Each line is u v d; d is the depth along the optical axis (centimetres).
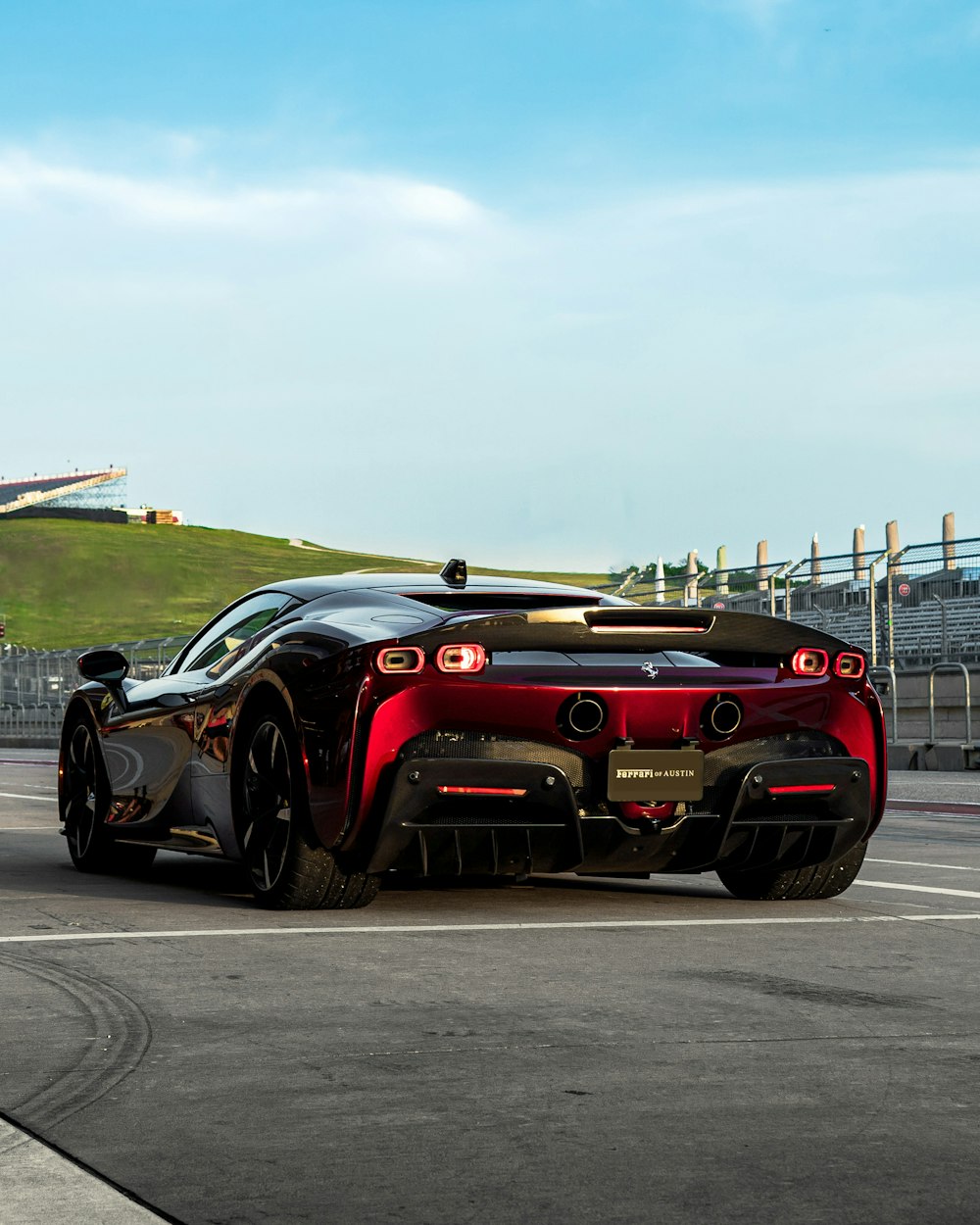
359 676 571
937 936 567
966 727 2011
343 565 17438
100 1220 265
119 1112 329
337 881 609
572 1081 355
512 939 552
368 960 506
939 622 2325
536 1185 284
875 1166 295
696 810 604
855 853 660
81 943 540
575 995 452
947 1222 265
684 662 607
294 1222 264
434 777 565
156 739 720
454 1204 273
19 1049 385
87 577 16162
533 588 679
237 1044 390
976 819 1207
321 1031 404
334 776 574
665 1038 398
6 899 669
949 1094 346
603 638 590
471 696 572
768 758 611
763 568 2577
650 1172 291
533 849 588
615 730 588
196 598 15438
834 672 627
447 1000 444
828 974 487
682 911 630
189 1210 270
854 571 2434
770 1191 280
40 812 1259
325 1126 319
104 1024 412
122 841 769
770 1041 396
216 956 514
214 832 678
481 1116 326
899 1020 420
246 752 639
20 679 4169
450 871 590
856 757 629
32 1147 305
